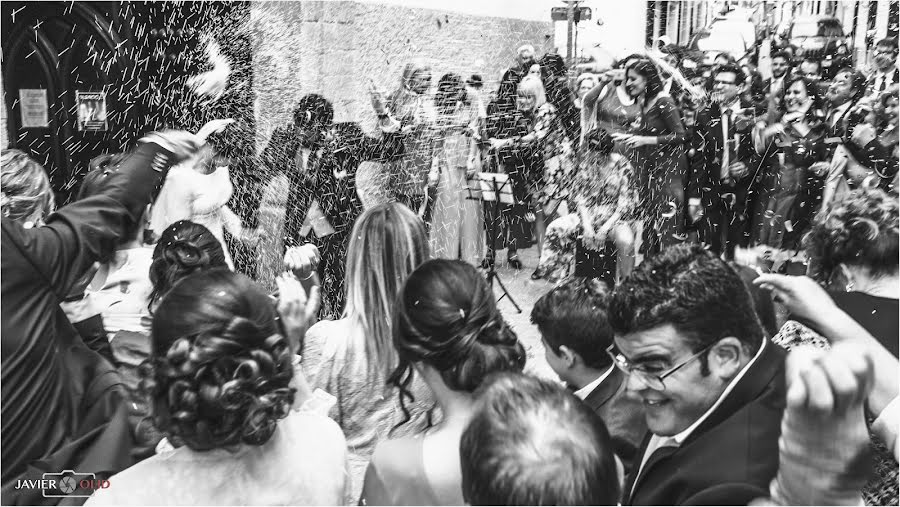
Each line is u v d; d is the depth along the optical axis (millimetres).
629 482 1215
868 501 1170
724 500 922
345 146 3148
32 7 3705
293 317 1276
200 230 1455
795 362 779
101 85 3885
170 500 932
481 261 3225
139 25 3867
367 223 1453
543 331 1447
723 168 3443
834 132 3455
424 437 1068
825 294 1266
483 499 689
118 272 1658
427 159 3262
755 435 983
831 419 741
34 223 1641
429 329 1064
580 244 3287
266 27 3613
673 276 1072
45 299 1292
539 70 3457
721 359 1050
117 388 1361
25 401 1242
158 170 1524
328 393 1447
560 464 669
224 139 3197
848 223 1571
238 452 955
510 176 3293
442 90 3402
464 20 3564
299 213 3035
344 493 1062
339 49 3564
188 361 868
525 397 744
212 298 917
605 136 3393
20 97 3791
